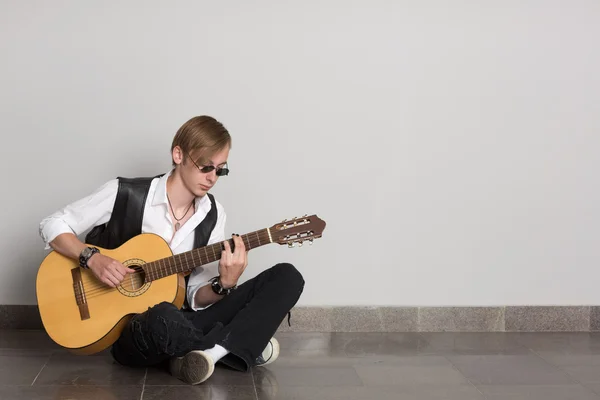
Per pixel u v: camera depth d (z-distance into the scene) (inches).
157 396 100.3
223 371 112.8
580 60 146.7
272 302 110.1
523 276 149.4
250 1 139.3
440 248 147.1
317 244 144.3
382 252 145.9
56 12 136.0
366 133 143.4
